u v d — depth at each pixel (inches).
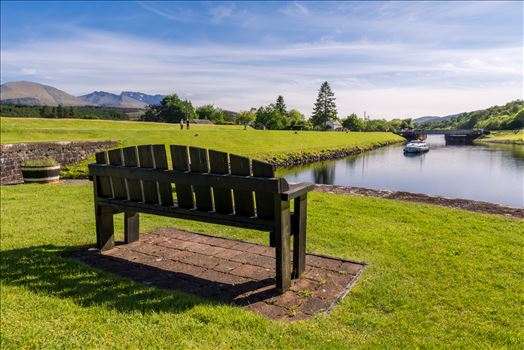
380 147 2637.8
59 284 153.1
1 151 566.6
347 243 214.1
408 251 198.4
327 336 114.7
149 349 107.5
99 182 195.5
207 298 141.0
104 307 132.2
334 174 1167.0
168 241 214.7
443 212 304.8
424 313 131.0
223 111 4468.5
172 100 4065.0
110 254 192.9
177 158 166.4
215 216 158.2
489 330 119.9
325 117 4515.3
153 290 145.8
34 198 360.8
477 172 1225.4
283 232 142.3
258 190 142.6
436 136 6456.7
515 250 201.2
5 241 213.2
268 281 157.1
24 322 122.4
